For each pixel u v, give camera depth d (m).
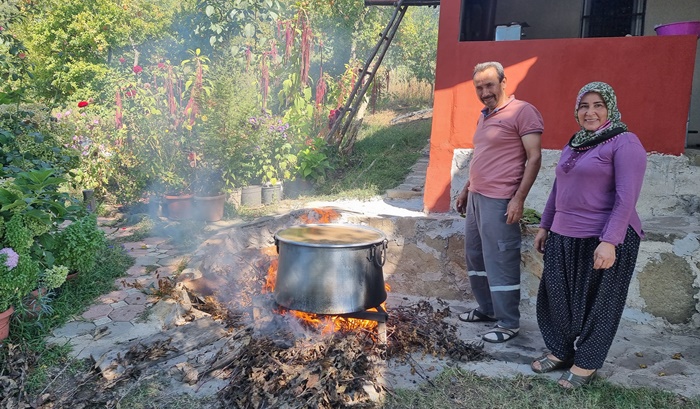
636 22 6.25
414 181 7.64
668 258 3.96
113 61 14.73
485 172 3.64
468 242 3.95
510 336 3.73
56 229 4.21
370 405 2.83
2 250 3.26
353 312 3.13
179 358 3.30
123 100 7.88
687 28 4.39
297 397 2.78
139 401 2.85
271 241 5.27
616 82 4.54
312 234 3.44
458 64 5.11
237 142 7.08
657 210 4.55
